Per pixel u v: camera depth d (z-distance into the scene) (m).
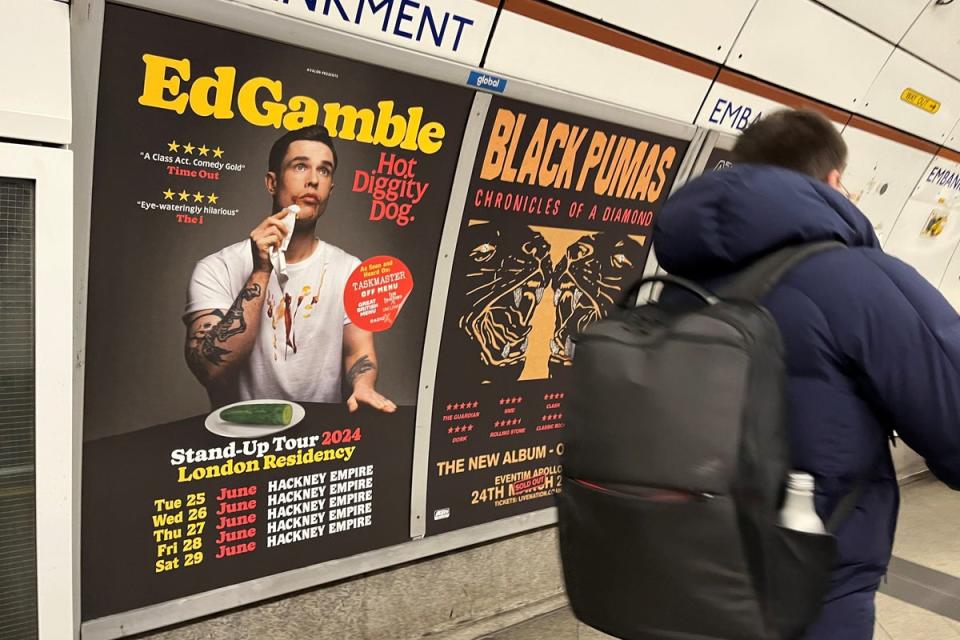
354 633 2.77
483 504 3.07
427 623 3.02
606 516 1.18
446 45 2.28
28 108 1.57
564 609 3.44
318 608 2.63
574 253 3.05
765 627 1.11
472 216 2.63
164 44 1.79
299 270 2.25
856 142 4.23
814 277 1.21
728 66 3.16
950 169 5.21
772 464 1.13
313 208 2.22
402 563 2.88
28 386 1.68
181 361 2.08
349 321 2.43
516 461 3.16
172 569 2.20
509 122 2.56
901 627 3.69
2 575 1.73
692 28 2.89
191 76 1.86
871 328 1.16
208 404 2.16
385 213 2.40
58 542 1.77
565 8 2.48
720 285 1.33
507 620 3.27
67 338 1.70
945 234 5.71
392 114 2.27
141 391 2.03
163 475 2.12
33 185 1.61
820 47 3.48
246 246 2.12
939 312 1.17
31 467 1.72
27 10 1.57
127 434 2.03
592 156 2.89
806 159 1.47
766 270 1.26
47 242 1.64
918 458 6.53
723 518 1.09
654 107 3.01
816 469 1.21
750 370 1.12
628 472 1.15
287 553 2.46
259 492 2.34
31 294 1.65
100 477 2.00
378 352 2.54
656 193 3.23
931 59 4.17
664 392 1.14
